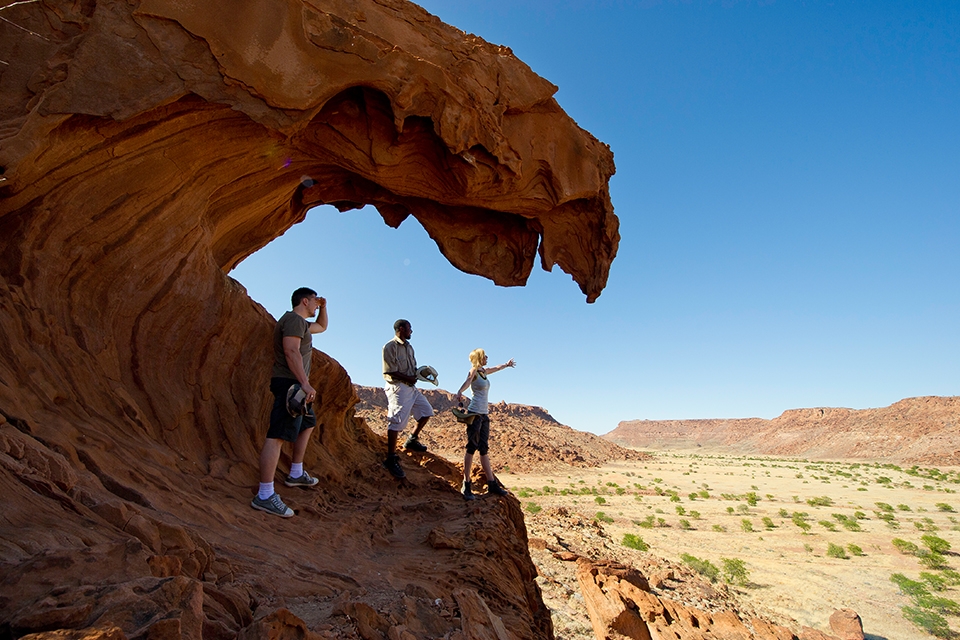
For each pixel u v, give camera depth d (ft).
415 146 20.48
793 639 49.78
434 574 11.77
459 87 19.22
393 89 17.30
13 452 7.12
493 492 23.17
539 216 26.53
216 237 19.01
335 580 9.41
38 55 12.41
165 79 13.10
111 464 9.27
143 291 13.38
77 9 12.96
